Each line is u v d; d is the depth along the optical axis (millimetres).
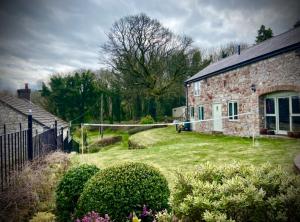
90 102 46562
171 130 26422
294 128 14016
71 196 4738
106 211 3762
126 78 37375
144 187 3918
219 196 3357
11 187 4984
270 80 14844
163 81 37781
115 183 3916
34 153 7887
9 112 18391
